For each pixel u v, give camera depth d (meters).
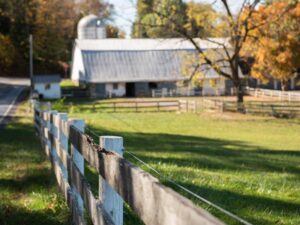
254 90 68.94
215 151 17.61
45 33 105.31
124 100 63.38
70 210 6.83
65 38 114.62
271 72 62.91
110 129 28.53
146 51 75.06
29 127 25.86
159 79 73.19
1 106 47.66
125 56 74.44
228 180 9.71
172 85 73.94
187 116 43.12
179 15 42.84
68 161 7.16
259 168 12.93
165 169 10.74
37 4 104.06
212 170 11.85
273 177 11.03
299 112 42.22
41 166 11.66
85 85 73.06
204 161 13.64
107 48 74.75
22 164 12.05
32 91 59.88
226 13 43.03
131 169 3.08
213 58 52.78
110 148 4.20
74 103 57.31
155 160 12.94
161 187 2.51
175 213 2.27
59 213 7.30
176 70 74.00
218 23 43.69
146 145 19.14
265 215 7.05
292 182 10.39
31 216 7.32
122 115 42.62
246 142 25.38
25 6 103.25
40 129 16.72
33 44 103.94
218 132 31.83
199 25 43.16
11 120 31.59
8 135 20.77
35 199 8.22
